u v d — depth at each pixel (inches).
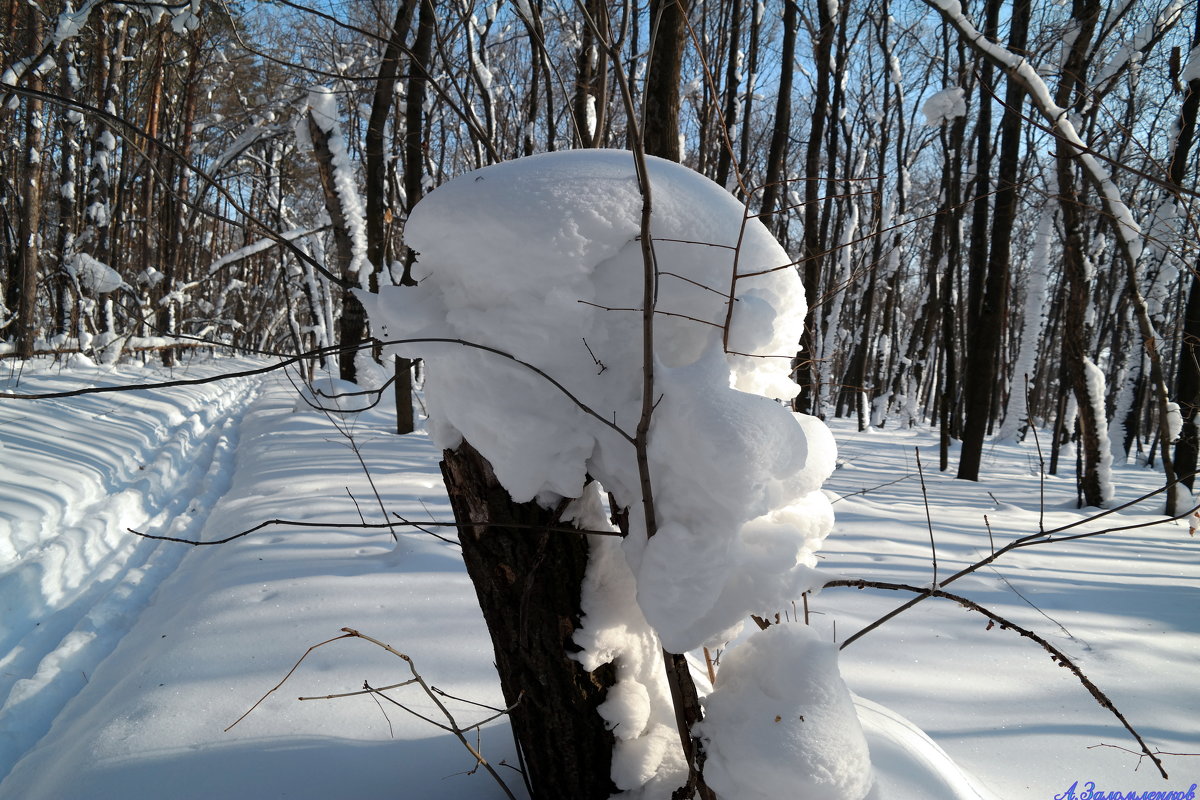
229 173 534.9
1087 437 264.5
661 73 107.0
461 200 52.5
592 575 58.9
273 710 80.7
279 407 422.9
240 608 110.1
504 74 529.7
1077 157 156.0
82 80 449.7
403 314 55.0
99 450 244.7
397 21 267.9
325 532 154.7
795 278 56.5
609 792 60.8
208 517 195.5
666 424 49.3
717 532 47.9
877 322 900.6
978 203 338.0
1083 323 263.4
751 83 377.7
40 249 491.8
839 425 655.8
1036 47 259.3
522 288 51.9
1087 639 116.0
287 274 504.4
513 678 60.4
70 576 149.9
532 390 53.0
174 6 245.3
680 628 48.6
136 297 478.9
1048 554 172.1
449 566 128.3
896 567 150.9
